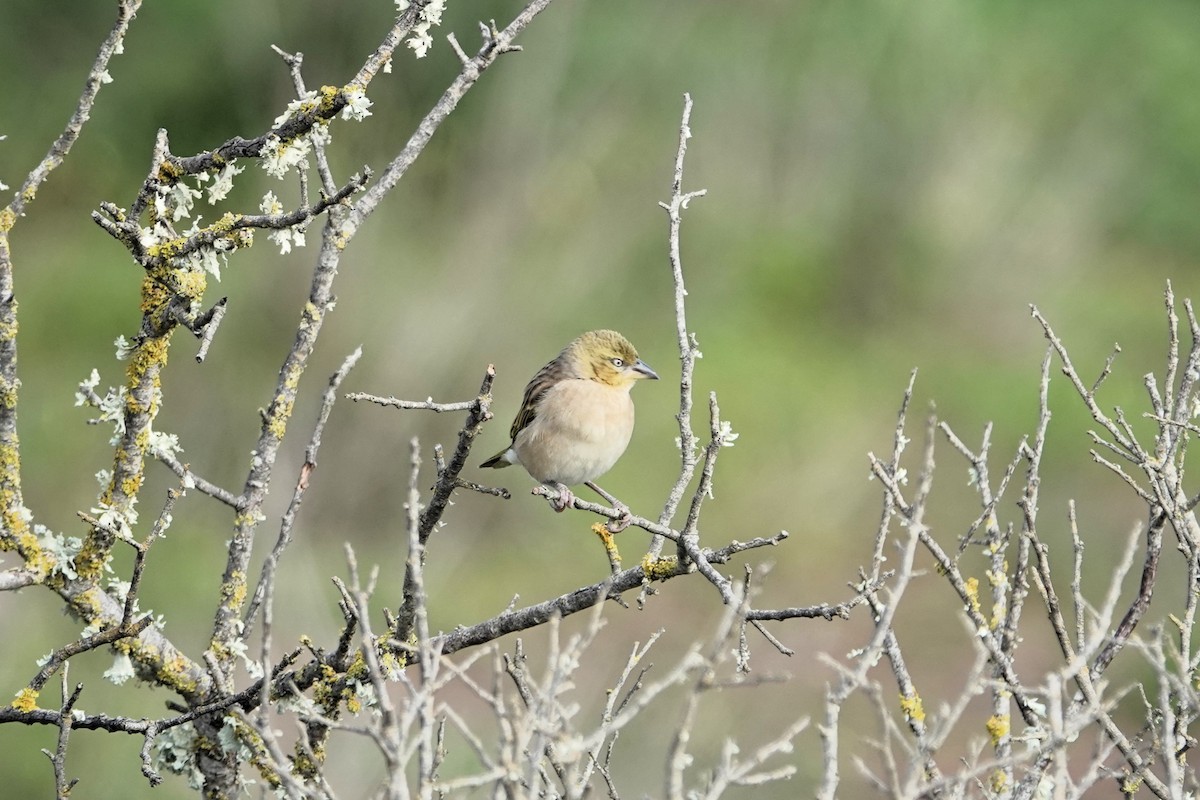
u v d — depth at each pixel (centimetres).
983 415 1988
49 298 1841
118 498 454
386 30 1733
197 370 1587
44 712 466
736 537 1703
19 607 1204
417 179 1741
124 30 443
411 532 362
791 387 1989
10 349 446
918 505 392
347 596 470
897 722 1194
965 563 1573
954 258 2344
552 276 1811
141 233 451
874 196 2364
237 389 1595
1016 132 2384
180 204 465
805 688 1277
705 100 2200
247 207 1698
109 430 1653
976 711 1245
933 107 2367
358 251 1652
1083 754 978
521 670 440
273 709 507
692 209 2184
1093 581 1501
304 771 462
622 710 470
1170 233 2464
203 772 468
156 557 1420
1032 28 2459
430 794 359
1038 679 1270
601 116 1953
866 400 2025
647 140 2081
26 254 1886
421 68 1738
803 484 1770
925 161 2369
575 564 1650
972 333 2303
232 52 1798
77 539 461
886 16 2336
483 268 1720
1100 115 2428
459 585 1585
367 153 1697
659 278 2059
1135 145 2477
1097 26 2509
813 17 2327
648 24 1995
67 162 1911
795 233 2328
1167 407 531
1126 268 2448
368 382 1627
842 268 2320
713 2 2220
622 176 2011
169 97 1873
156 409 459
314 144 458
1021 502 490
